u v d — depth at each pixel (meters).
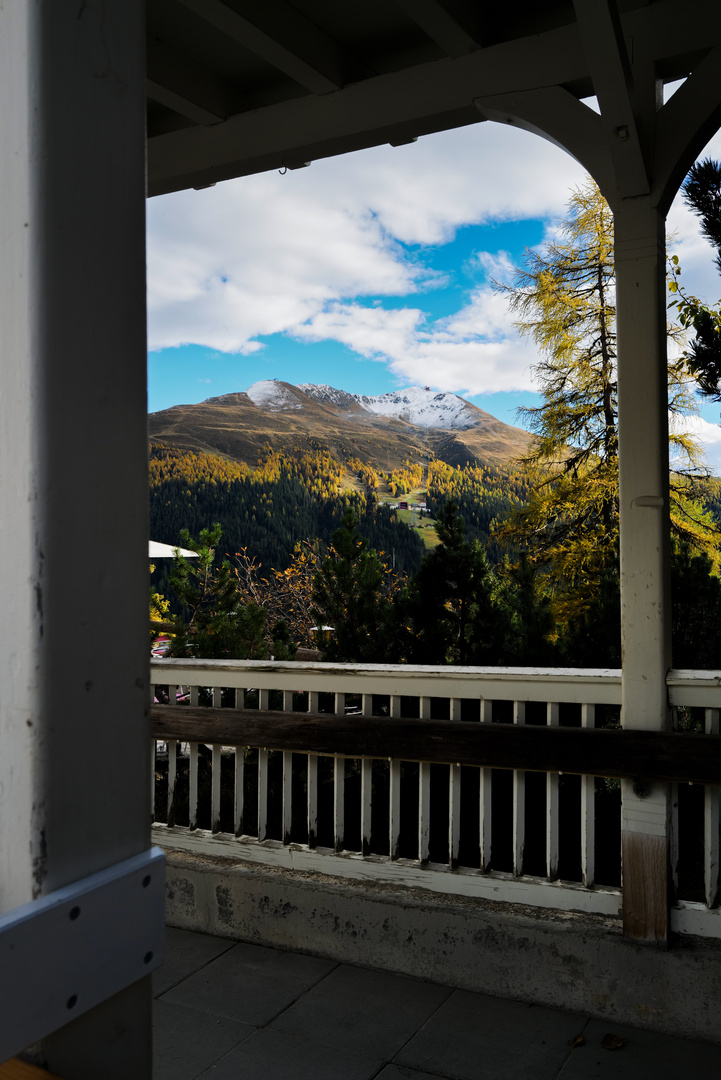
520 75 2.86
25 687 0.76
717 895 2.66
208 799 4.33
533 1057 2.45
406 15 2.98
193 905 3.31
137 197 0.85
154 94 3.20
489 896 2.91
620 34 2.31
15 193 0.76
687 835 4.03
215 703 3.44
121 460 0.82
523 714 2.90
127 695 0.83
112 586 0.81
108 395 0.81
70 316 0.77
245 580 14.29
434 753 2.95
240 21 2.72
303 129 3.31
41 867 0.75
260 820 3.32
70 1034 0.77
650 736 2.62
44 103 0.75
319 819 4.02
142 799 0.85
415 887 3.03
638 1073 2.36
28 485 0.75
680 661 4.13
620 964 2.62
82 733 0.79
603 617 4.20
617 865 3.59
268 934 3.16
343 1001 2.77
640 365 2.68
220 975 2.95
